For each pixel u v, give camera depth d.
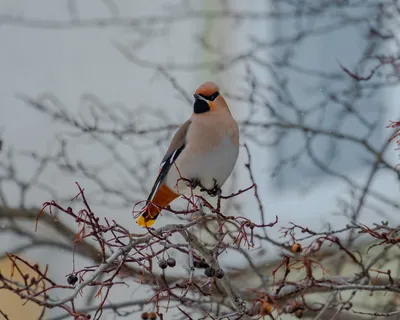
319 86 13.99
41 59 18.23
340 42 15.30
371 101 14.07
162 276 7.43
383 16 10.88
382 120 14.14
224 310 8.96
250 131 14.02
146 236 6.33
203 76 16.56
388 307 9.13
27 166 16.20
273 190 15.21
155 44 17.17
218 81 15.95
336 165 14.70
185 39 16.88
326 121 14.71
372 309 9.91
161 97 16.88
